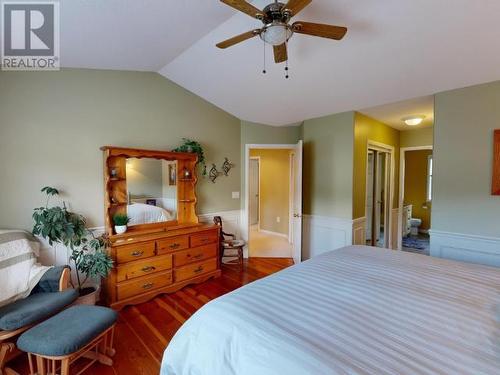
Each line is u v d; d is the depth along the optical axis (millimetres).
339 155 3592
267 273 3703
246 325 1152
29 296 2066
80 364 1904
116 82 3055
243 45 2570
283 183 5801
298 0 1435
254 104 3693
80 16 1976
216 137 4027
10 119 2441
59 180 2695
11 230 2283
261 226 6355
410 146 4633
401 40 2182
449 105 2676
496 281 1573
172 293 3055
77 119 2795
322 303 1320
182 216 3545
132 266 2727
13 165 2459
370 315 1206
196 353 1200
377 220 4660
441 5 1840
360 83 2818
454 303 1301
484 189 2512
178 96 3584
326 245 3791
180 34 2434
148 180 3209
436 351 968
